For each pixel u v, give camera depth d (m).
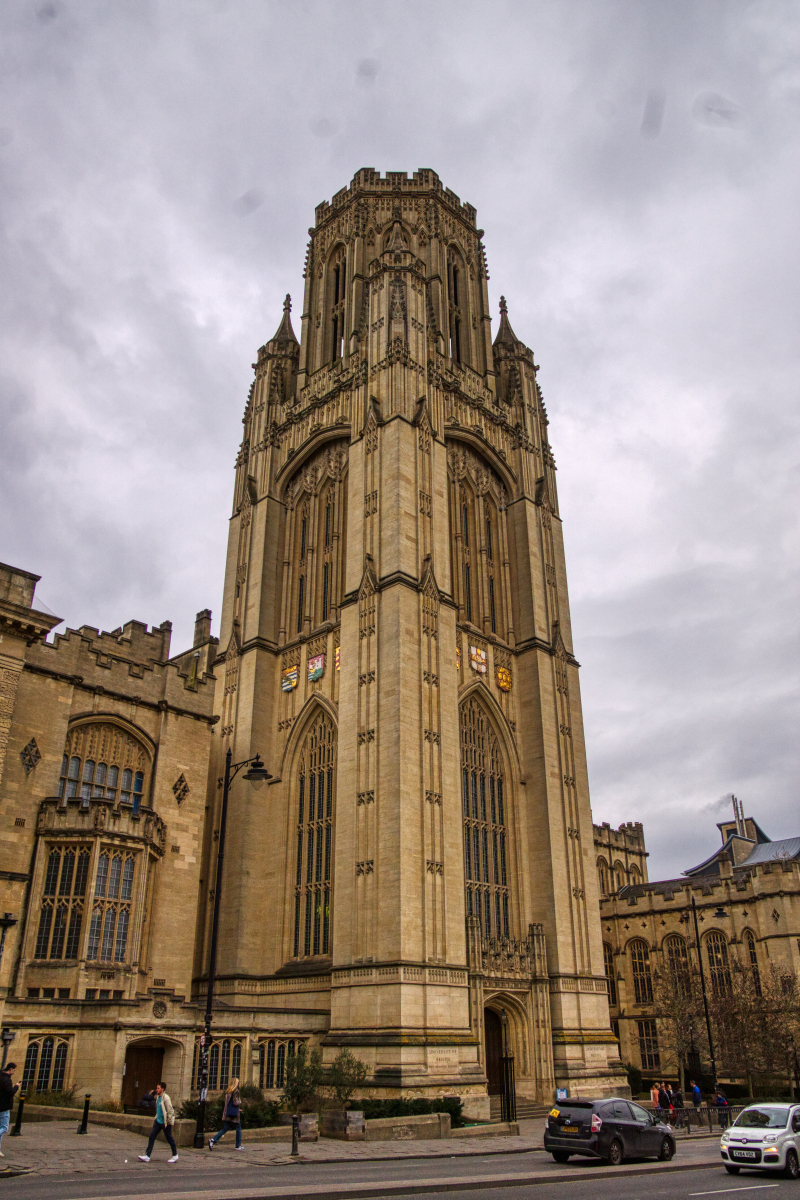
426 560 51.00
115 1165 21.80
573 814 55.12
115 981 38.03
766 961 68.56
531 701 56.69
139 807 45.47
